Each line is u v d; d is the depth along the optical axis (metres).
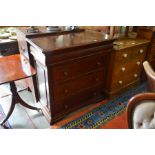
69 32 1.94
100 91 2.07
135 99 0.85
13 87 1.65
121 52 1.90
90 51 1.61
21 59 1.80
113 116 1.89
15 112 1.93
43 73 1.54
